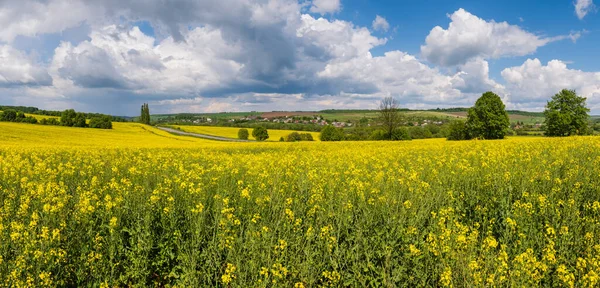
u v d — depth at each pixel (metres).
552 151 15.64
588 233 6.21
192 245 6.30
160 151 26.30
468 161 14.88
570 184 8.77
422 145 29.03
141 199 7.89
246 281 5.62
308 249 6.11
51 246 5.86
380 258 6.41
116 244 6.24
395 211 7.80
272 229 6.90
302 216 7.66
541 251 6.28
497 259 5.36
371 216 7.61
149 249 6.23
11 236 5.86
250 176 11.91
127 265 6.21
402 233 6.81
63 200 7.71
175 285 5.78
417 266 5.96
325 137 88.69
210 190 9.30
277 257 5.88
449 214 7.21
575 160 11.93
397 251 6.57
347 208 7.86
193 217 7.18
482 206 8.88
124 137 60.19
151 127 106.44
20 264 5.29
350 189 9.14
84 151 22.84
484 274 5.10
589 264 5.36
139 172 11.57
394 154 20.30
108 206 6.94
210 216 7.73
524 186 9.12
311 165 15.36
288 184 10.39
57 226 6.74
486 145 23.95
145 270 5.97
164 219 7.25
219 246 6.19
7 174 11.77
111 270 5.86
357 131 98.31
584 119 62.44
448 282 5.02
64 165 14.90
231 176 11.62
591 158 12.28
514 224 6.86
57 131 58.62
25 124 71.50
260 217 7.27
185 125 132.25
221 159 17.70
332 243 6.43
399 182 10.05
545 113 65.56
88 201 7.20
